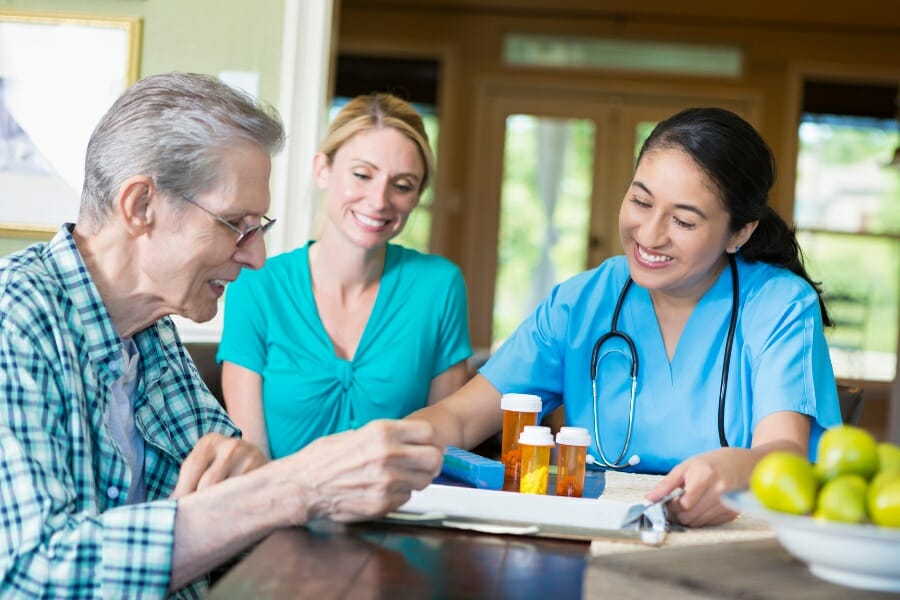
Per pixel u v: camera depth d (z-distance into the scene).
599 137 8.10
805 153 8.24
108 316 1.17
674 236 1.59
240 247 1.23
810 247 8.25
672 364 1.70
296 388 2.11
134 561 1.02
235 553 1.08
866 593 0.88
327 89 3.07
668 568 0.94
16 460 1.02
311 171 3.03
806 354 1.61
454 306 2.23
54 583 1.00
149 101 1.17
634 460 1.65
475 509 1.17
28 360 1.07
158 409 1.33
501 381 1.81
